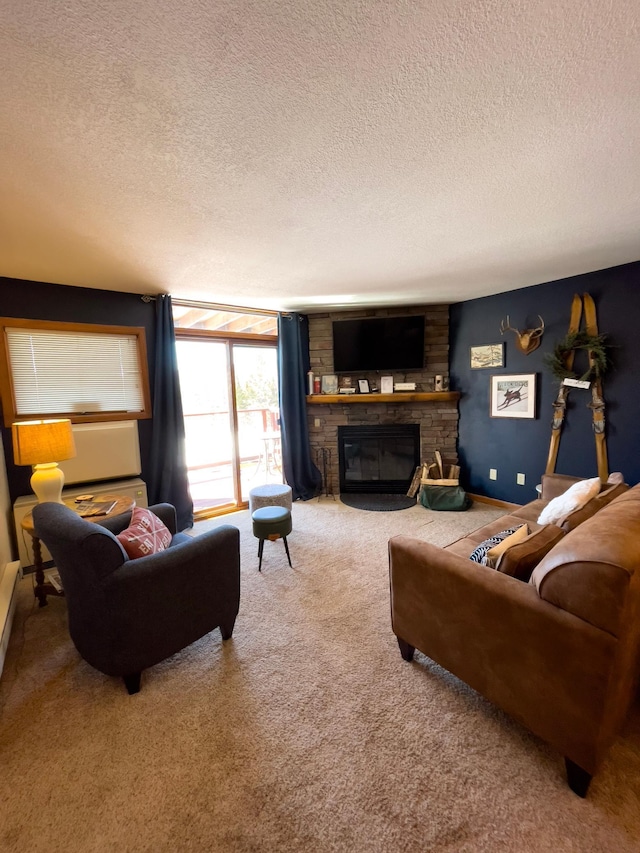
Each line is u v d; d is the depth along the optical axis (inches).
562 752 49.9
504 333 155.9
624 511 55.5
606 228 88.2
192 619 73.1
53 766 55.0
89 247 90.1
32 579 110.6
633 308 120.8
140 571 65.2
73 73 39.9
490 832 45.5
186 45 37.2
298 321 179.2
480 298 162.6
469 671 61.0
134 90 42.5
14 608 92.4
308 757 55.4
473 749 56.0
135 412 138.8
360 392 178.7
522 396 152.3
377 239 91.1
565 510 84.7
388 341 171.2
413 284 135.5
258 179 62.7
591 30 37.0
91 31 35.5
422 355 170.2
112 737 59.4
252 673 72.4
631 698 55.7
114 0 32.4
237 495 171.6
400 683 69.0
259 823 47.2
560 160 59.6
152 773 53.7
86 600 65.6
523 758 54.4
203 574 73.8
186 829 46.8
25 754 57.0
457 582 60.7
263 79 41.6
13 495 118.6
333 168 60.1
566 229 88.4
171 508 99.2
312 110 46.8
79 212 72.1
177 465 145.1
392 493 184.7
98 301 130.2
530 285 144.6
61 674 73.1
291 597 98.0
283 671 72.7
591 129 52.2
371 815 47.6
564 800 48.7
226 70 40.2
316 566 114.6
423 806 48.5
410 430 180.5
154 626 67.6
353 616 89.7
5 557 104.8
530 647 52.0
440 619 64.5
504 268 119.6
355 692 67.2
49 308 121.5
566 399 139.1
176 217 75.6
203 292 138.8
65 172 58.6
